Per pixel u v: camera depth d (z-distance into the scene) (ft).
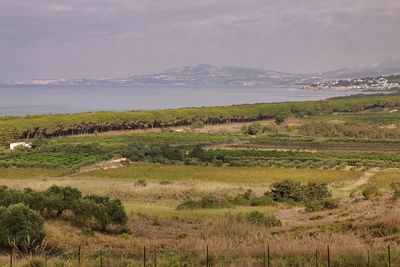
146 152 407.44
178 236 112.68
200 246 84.74
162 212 155.33
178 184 273.54
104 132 620.49
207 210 165.89
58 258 72.49
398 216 105.50
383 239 87.45
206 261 68.39
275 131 617.62
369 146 495.82
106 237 107.96
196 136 569.64
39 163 358.84
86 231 109.40
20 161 366.63
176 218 142.61
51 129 554.46
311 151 459.32
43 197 123.75
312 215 149.89
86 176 307.99
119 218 122.62
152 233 120.67
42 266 65.10
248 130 615.98
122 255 79.25
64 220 121.08
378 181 296.30
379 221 104.27
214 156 408.26
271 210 171.73
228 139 542.16
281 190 214.48
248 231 110.52
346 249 71.20
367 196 183.11
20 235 89.10
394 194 164.04
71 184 251.60
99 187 238.89
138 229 124.88
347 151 459.73
